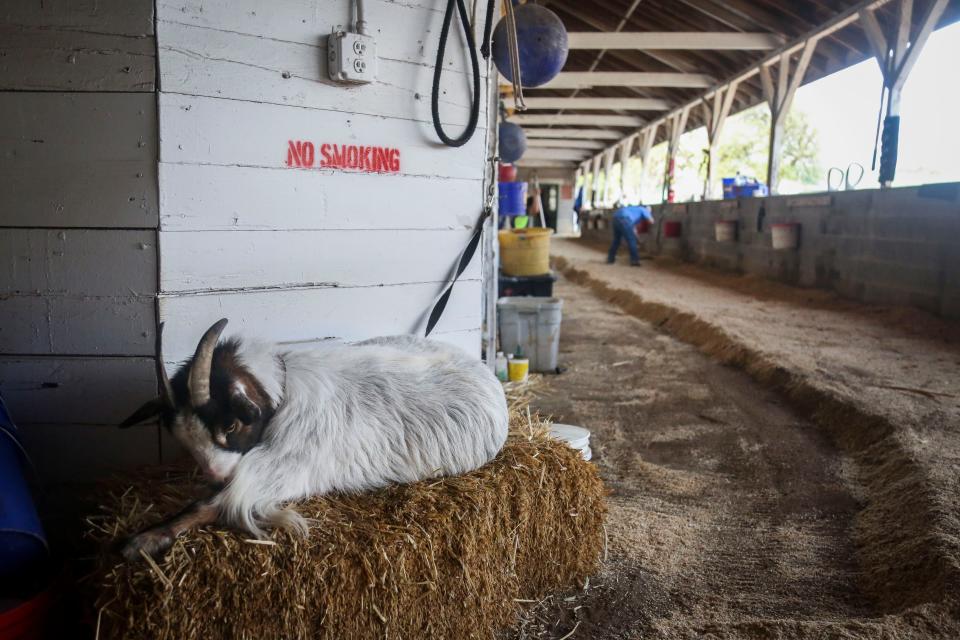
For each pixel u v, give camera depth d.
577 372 6.04
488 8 3.12
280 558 1.96
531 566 2.58
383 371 2.40
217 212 2.61
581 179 30.52
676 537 3.07
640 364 6.33
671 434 4.41
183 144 2.51
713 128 14.37
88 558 2.20
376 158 2.98
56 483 2.64
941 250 6.63
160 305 2.54
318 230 2.86
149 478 2.43
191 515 2.00
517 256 7.11
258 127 2.65
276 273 2.78
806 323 7.13
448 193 3.24
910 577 2.55
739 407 4.95
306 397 2.19
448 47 3.12
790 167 26.78
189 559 1.88
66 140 2.46
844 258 8.31
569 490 2.64
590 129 22.77
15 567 2.01
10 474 2.11
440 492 2.30
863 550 2.90
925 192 6.78
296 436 2.14
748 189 11.62
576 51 15.46
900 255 7.26
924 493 3.02
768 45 11.21
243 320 2.72
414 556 2.11
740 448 4.14
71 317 2.56
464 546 2.21
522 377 5.39
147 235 2.51
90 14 2.39
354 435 2.23
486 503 2.30
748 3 10.73
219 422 2.00
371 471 2.27
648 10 12.45
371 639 2.08
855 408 4.26
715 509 3.35
